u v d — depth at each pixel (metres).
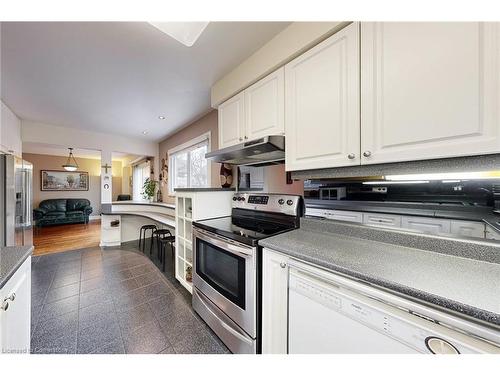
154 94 2.50
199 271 1.89
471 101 0.78
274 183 2.09
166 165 4.61
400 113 0.95
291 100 1.45
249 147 1.60
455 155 0.82
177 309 2.02
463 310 0.60
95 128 3.89
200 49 1.69
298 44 1.37
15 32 1.47
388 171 1.07
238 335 1.39
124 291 2.37
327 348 0.92
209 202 2.21
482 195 0.93
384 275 0.79
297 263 1.06
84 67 1.93
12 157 2.71
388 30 0.99
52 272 2.89
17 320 1.06
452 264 0.90
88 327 1.75
